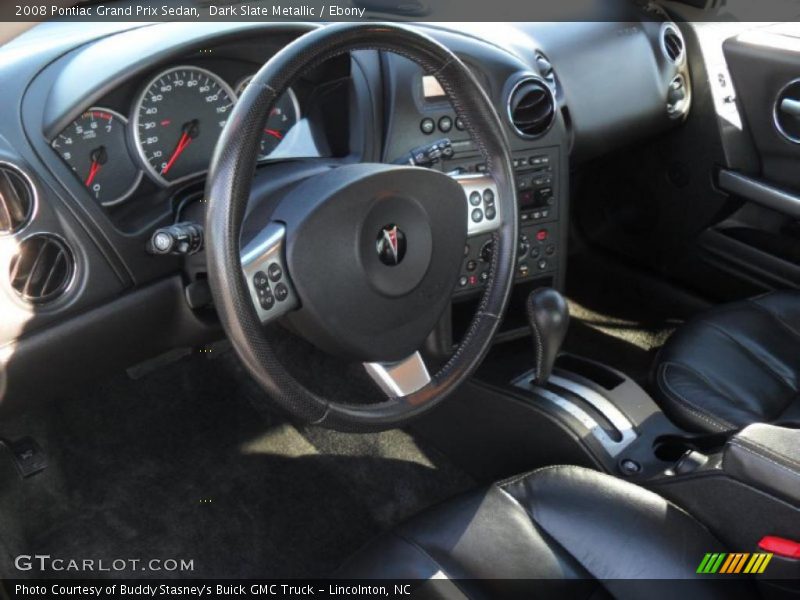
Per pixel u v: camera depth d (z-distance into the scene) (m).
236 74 1.53
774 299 1.83
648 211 2.49
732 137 2.22
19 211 1.29
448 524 1.19
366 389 2.25
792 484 1.10
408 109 1.66
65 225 1.34
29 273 1.33
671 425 1.63
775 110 2.14
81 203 1.35
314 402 1.17
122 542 1.83
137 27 1.50
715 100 2.21
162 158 1.47
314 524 1.91
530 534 1.20
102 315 1.42
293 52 1.08
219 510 1.92
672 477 1.30
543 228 1.91
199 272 1.47
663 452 1.59
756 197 2.17
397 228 1.17
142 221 1.45
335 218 1.12
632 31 2.13
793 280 2.19
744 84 2.19
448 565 1.12
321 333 1.18
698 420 1.60
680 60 2.21
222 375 2.24
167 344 1.58
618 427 1.63
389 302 1.20
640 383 2.27
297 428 2.14
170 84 1.44
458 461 2.03
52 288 1.36
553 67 2.02
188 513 1.90
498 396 1.76
